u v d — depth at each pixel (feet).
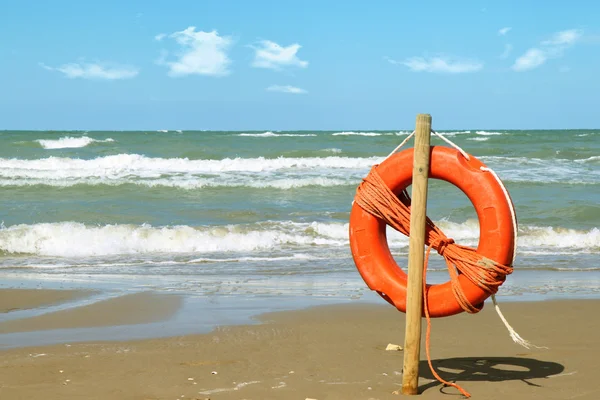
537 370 15.01
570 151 100.17
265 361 15.75
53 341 17.88
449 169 13.34
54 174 67.97
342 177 67.92
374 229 14.30
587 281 28.45
